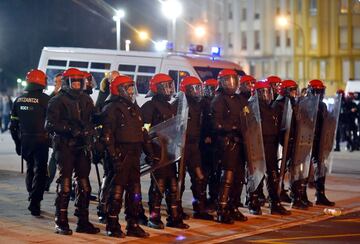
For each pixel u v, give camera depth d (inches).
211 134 506.6
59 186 437.7
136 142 431.5
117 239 426.9
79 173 440.5
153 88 473.7
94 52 914.1
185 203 569.3
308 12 2970.0
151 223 465.7
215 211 532.1
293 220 503.8
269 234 451.8
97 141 429.1
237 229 467.5
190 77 488.7
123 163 428.1
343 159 994.7
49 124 432.5
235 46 3075.8
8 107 1599.4
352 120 1135.0
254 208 522.9
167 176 465.4
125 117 428.5
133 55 890.1
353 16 2930.6
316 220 506.9
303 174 546.3
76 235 435.5
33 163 507.5
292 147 541.0
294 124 534.3
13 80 2819.9
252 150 486.6
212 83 535.8
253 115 486.0
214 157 502.0
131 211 436.1
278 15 3006.9
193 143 486.6
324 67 2987.2
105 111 426.3
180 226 465.7
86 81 476.7
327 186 687.1
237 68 903.7
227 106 481.7
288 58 2999.5
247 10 3046.3
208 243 423.2
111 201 432.5
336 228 474.9
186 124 454.9
